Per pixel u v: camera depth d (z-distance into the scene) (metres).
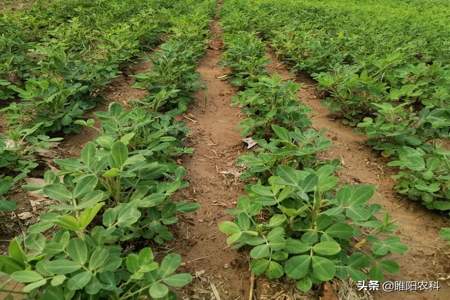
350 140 4.59
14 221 2.99
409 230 3.17
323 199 2.70
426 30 9.09
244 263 2.72
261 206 2.64
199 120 4.95
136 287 2.09
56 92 4.29
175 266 2.10
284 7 11.16
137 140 3.39
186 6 10.80
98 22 8.13
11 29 6.88
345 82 4.93
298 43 7.18
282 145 3.94
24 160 3.51
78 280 1.88
